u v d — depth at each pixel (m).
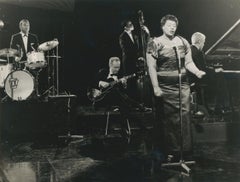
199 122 5.98
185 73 4.25
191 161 4.29
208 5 8.89
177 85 4.17
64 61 8.59
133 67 7.71
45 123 6.63
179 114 4.16
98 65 8.65
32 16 8.59
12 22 8.47
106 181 3.66
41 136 6.59
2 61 7.34
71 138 6.36
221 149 5.09
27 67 7.48
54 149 5.42
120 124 6.98
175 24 4.16
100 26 8.62
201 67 6.38
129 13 8.53
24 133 6.56
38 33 8.66
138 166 4.23
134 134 6.48
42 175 3.97
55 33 8.69
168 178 3.70
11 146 5.76
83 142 5.93
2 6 8.36
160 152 4.55
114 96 6.69
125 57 7.79
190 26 8.86
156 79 4.09
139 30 8.25
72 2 8.55
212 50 6.97
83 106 8.46
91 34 8.63
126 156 4.78
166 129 4.20
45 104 6.63
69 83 8.60
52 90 7.67
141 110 6.99
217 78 6.68
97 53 8.63
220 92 6.84
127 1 8.53
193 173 3.86
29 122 6.58
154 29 8.62
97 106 6.78
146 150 5.11
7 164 4.53
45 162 4.57
